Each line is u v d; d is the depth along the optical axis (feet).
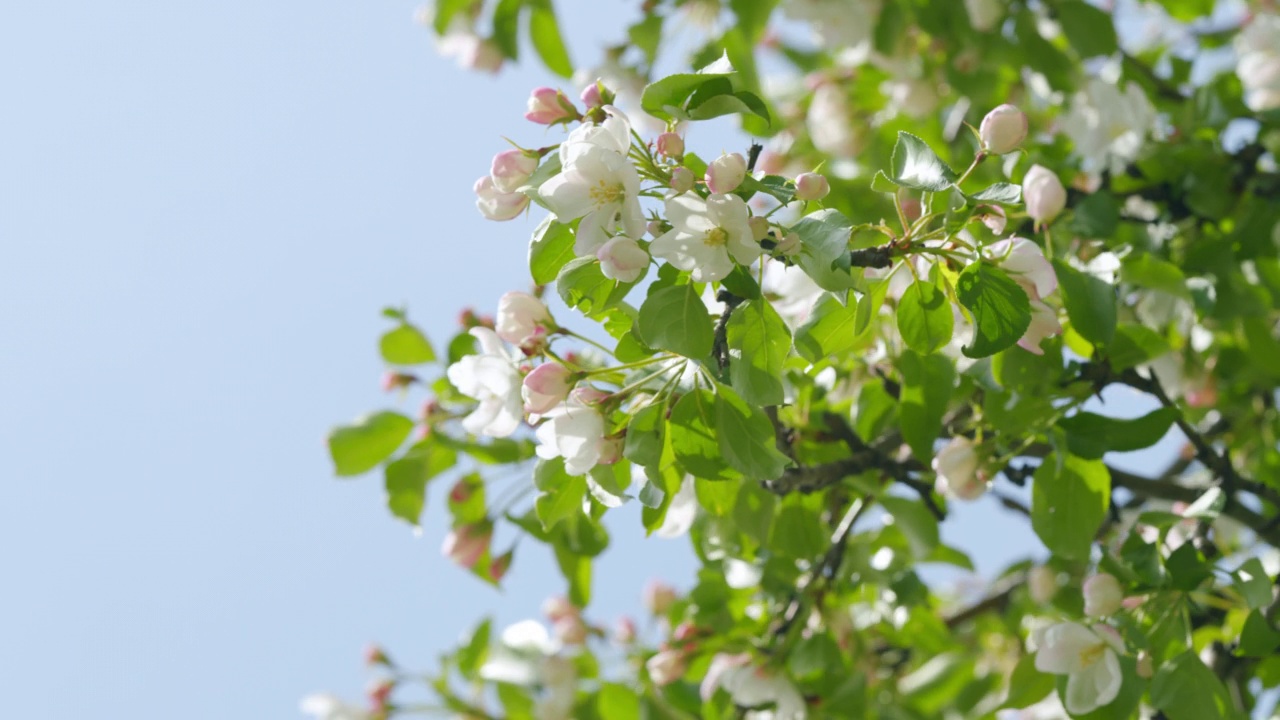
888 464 7.30
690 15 8.80
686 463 6.57
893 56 8.54
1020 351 7.02
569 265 6.54
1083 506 7.07
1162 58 9.49
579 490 6.82
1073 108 7.70
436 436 7.57
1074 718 6.93
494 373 6.77
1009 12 8.17
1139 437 7.04
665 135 6.49
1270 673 7.52
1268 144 8.02
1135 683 6.89
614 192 6.47
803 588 7.57
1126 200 7.80
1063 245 7.33
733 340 6.54
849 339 6.72
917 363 7.12
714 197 6.41
